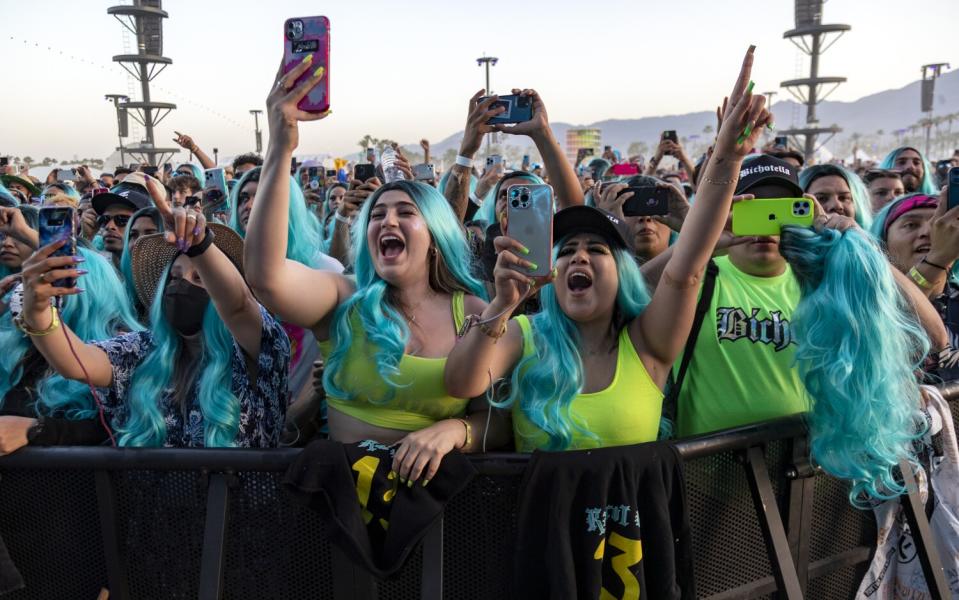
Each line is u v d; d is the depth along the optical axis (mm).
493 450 2199
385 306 2168
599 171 9461
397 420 2111
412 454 1836
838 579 2330
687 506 1889
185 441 2312
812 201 2211
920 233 3145
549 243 1767
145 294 2713
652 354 2209
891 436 2061
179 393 2357
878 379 2033
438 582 1808
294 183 3229
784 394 2422
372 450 1862
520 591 1796
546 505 1793
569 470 1787
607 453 1808
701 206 1989
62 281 2055
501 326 1851
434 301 2291
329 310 2207
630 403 2127
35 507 2102
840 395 2035
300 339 3066
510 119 3385
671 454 1862
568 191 3334
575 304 2143
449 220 2301
